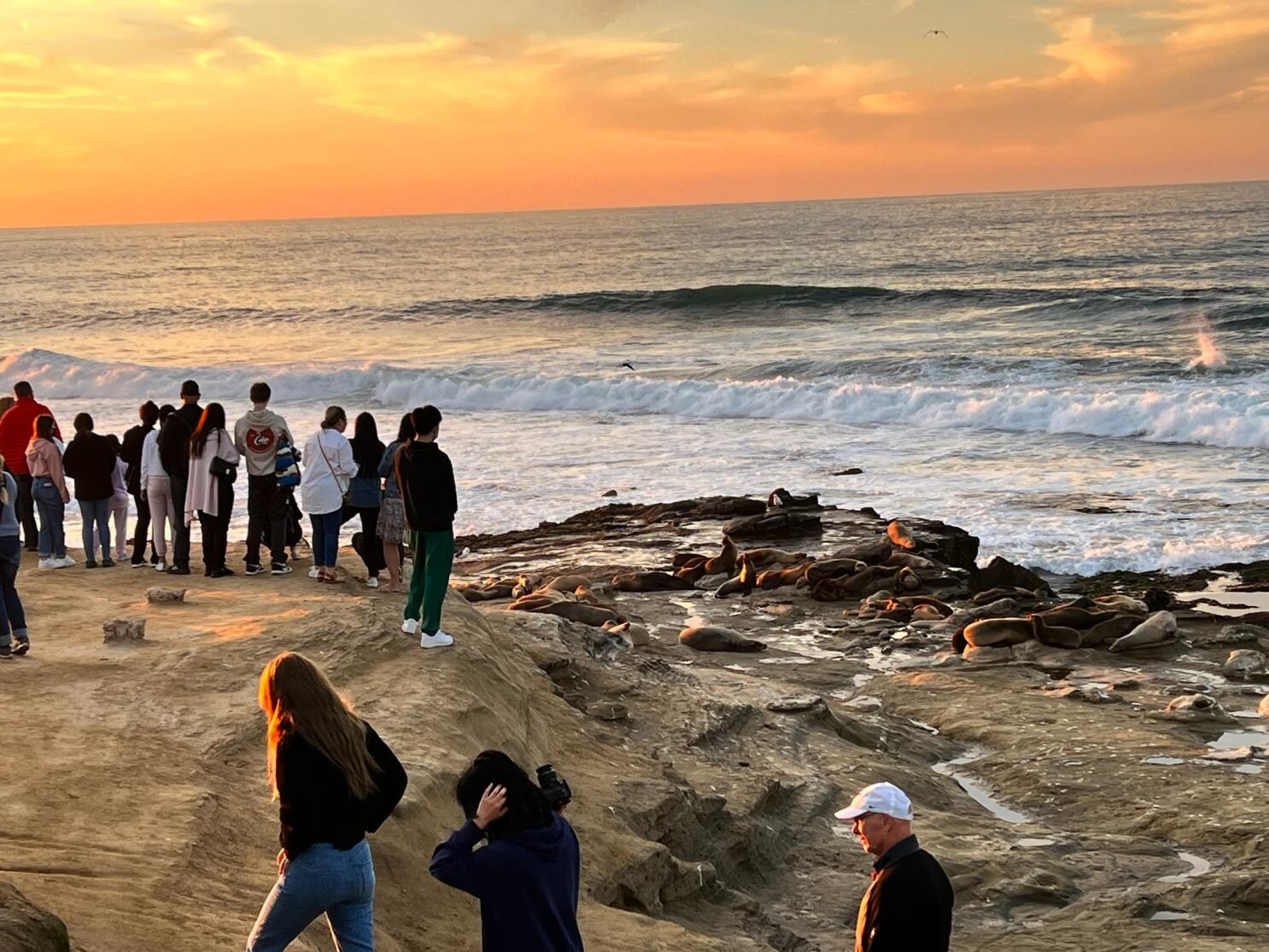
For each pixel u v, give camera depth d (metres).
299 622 10.34
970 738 13.97
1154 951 8.42
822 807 10.91
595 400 41.72
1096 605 18.27
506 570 22.06
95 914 5.24
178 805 6.68
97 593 12.22
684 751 11.34
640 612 19.53
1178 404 33.56
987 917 9.28
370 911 4.87
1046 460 30.73
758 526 23.83
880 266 101.62
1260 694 15.08
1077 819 11.53
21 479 15.42
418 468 9.90
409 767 7.79
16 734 7.46
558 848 4.57
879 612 19.20
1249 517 24.38
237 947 5.32
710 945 7.43
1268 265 83.62
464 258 150.25
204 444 13.13
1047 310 59.66
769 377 45.12
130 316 77.44
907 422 36.72
